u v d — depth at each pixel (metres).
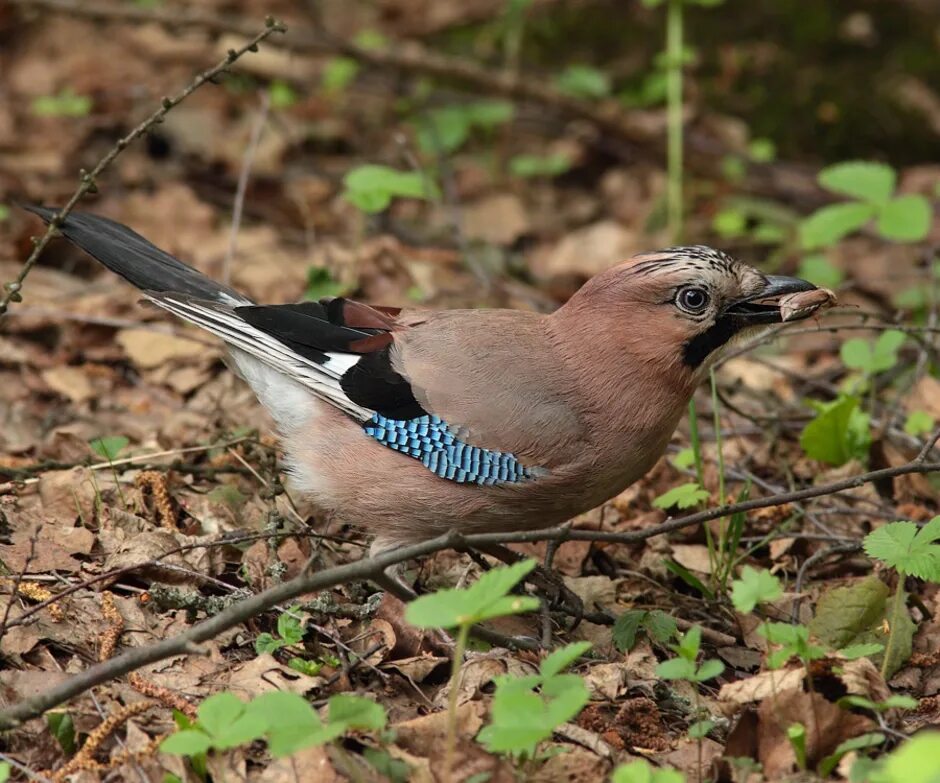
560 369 9.05
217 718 6.35
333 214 16.14
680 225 16.89
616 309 8.99
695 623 9.30
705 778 7.43
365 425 9.05
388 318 9.48
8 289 9.20
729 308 9.16
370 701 6.62
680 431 12.07
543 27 20.16
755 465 11.63
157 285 9.81
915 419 11.51
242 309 9.49
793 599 9.45
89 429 11.38
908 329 10.80
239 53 9.16
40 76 17.36
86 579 8.73
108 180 15.70
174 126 16.69
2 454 10.79
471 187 17.75
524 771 7.25
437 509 9.02
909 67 19.48
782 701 7.43
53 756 7.33
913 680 8.55
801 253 16.91
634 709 7.91
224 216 15.67
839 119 18.98
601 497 9.27
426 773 7.11
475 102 18.78
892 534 8.28
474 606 6.27
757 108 19.20
